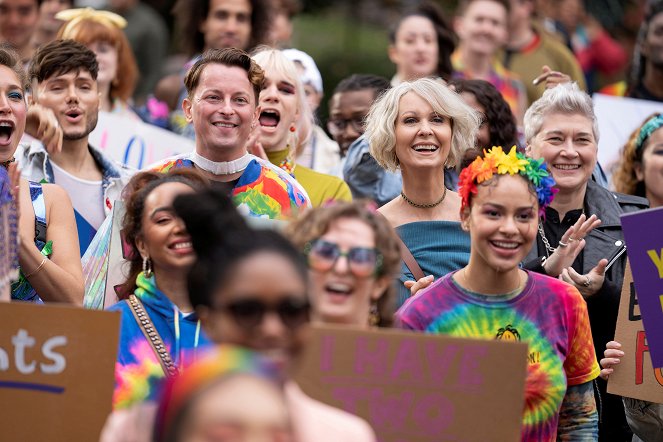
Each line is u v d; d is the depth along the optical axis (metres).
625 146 17.36
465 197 11.68
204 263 7.36
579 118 15.00
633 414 13.17
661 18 23.09
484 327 11.38
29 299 12.73
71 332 9.83
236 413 5.74
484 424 9.80
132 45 27.83
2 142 13.23
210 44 22.30
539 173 11.47
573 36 30.92
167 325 10.98
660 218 11.94
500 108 16.77
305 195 14.59
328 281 9.90
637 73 23.73
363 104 18.92
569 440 11.69
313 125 19.59
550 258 13.80
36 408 9.80
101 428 9.77
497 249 11.35
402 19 22.38
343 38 36.47
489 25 24.02
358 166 17.64
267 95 16.38
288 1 26.27
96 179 16.02
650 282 11.98
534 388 11.26
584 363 11.59
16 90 13.31
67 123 15.79
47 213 13.24
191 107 14.51
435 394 9.80
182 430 5.77
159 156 18.17
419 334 9.81
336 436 7.11
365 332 9.78
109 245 12.67
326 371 9.72
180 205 7.53
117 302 11.39
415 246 14.33
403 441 9.76
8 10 21.53
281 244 7.05
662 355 11.94
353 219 10.00
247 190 14.30
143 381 10.71
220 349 6.14
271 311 6.90
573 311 11.50
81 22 19.20
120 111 19.62
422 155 14.53
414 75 22.09
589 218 13.72
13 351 9.83
